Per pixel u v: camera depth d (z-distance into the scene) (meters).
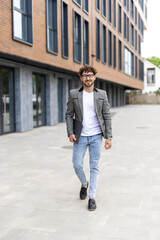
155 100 49.72
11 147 8.47
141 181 4.94
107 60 25.20
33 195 4.28
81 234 3.02
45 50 13.56
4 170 5.79
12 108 11.82
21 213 3.61
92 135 3.78
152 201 3.97
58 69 14.66
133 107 36.00
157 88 55.47
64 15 16.20
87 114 3.74
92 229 3.14
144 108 32.75
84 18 19.03
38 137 10.58
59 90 17.03
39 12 12.84
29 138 10.31
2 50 10.16
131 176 5.26
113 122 16.23
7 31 10.42
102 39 23.72
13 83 11.84
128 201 3.98
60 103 17.19
